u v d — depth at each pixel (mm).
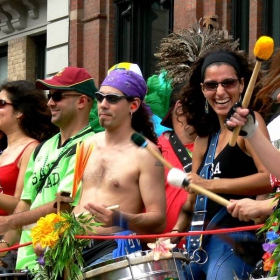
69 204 10023
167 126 11906
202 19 16000
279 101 8109
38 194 11734
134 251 9758
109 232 9844
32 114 13414
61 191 10305
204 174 9961
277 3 19875
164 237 9352
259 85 10148
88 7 25406
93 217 9656
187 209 10180
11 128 13352
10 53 29438
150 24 23953
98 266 9250
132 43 24281
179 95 10539
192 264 9641
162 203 10078
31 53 28844
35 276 9797
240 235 9484
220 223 9609
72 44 25797
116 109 10383
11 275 10844
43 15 27969
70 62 25859
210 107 10211
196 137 10773
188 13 21469
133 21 24281
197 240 9688
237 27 20797
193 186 8367
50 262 9625
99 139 10633
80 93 12023
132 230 9742
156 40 23688
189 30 14672
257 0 19969
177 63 13664
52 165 11703
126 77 10516
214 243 9594
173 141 11570
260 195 9844
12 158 13039
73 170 11273
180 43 13820
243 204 8461
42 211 10844
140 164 10156
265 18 19969
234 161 9758
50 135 13539
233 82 9930
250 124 7641
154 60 23797
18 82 13484
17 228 11086
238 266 9398
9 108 13289
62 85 11953
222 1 20891
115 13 24859
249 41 20125
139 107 10750
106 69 24812
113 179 10203
